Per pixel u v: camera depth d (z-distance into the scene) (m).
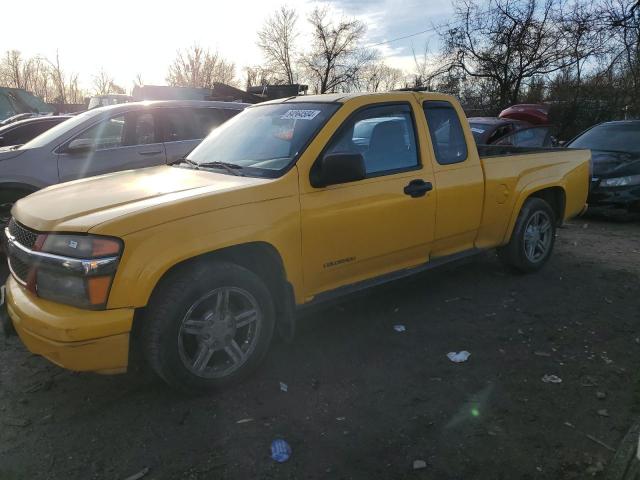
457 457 2.69
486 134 9.73
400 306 4.67
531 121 14.95
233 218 3.20
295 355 3.80
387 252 4.06
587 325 4.25
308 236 3.54
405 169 4.14
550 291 5.01
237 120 4.56
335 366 3.64
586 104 17.64
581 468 2.59
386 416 3.05
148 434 2.92
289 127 3.95
